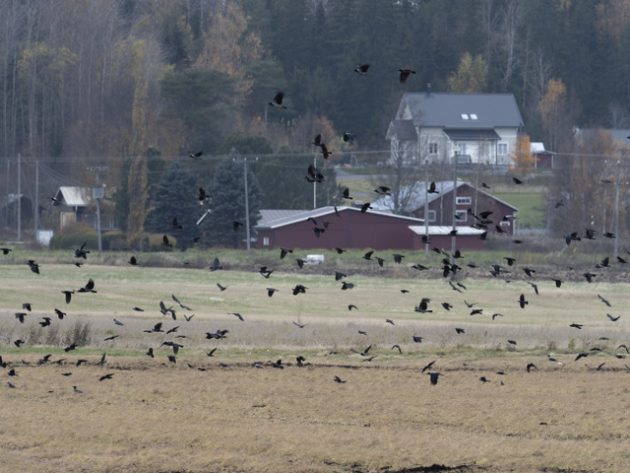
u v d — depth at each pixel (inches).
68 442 1518.2
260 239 5482.3
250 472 1405.0
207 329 2522.1
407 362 2151.8
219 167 5703.7
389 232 5526.6
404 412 1729.8
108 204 5910.4
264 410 1729.8
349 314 3171.8
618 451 1513.3
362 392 1865.2
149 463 1425.9
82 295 3454.7
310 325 2655.0
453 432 1610.5
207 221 5570.9
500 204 5949.8
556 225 5802.2
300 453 1480.1
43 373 1967.3
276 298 3590.1
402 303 3540.8
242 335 2448.3
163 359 2111.2
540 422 1675.7
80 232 5492.1
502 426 1652.3
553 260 4724.4
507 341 2314.2
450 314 3255.4
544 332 2576.3
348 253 5064.0
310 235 5467.5
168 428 1594.5
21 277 3966.5
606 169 5753.0
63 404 1740.9
